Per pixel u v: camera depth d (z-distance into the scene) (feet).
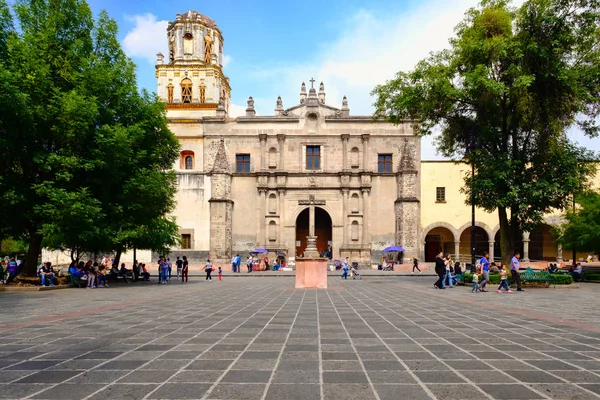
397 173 159.53
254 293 63.87
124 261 158.71
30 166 74.43
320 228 176.24
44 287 70.85
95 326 31.63
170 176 96.84
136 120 85.76
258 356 22.07
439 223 159.63
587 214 107.76
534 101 73.77
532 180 77.10
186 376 18.45
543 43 73.67
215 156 162.30
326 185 161.48
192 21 173.47
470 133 85.66
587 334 28.58
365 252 157.69
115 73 80.23
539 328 31.01
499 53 71.82
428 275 126.00
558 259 156.04
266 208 160.35
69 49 77.41
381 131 162.71
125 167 81.00
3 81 64.08
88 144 75.56
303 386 17.13
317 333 28.76
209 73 171.63
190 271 145.59
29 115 67.26
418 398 15.76
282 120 164.86
